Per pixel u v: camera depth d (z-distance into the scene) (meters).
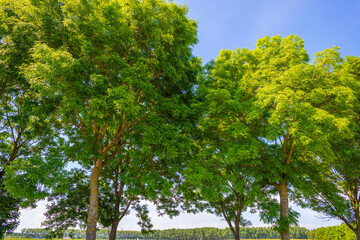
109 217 16.11
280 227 12.06
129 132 12.98
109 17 10.24
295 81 10.90
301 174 13.49
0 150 17.02
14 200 14.72
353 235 34.81
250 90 13.16
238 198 18.44
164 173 16.16
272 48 14.59
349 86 11.24
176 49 12.77
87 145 10.75
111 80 10.68
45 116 10.39
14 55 9.56
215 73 15.10
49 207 16.64
